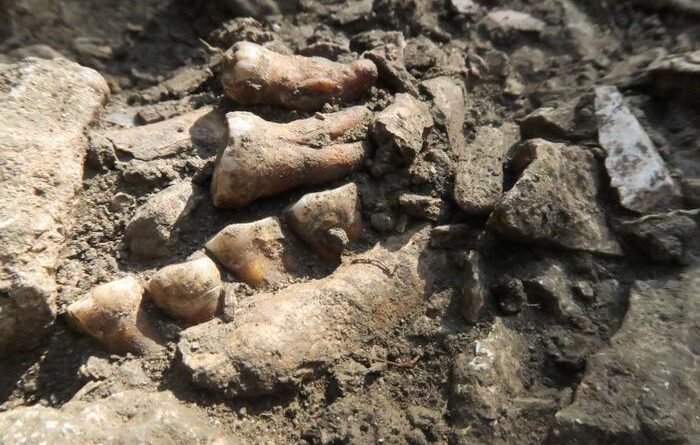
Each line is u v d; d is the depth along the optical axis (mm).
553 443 71
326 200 85
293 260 86
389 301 83
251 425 74
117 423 69
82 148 89
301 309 79
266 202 90
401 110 92
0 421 67
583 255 86
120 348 78
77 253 85
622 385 72
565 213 86
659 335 76
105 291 77
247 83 93
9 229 77
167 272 78
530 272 85
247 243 83
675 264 83
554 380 79
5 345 77
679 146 91
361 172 92
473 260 85
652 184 87
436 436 75
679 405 70
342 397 77
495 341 80
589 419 71
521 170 91
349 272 84
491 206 88
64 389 77
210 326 78
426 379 80
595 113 95
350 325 81
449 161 93
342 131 92
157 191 89
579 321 81
